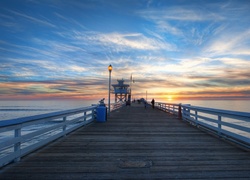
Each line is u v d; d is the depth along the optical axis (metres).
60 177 3.93
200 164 4.63
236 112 6.10
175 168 4.39
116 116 15.98
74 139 7.27
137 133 8.48
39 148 5.99
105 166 4.51
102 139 7.29
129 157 5.17
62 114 7.36
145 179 3.85
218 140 7.12
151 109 26.03
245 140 5.91
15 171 4.20
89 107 11.41
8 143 4.27
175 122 12.09
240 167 4.45
